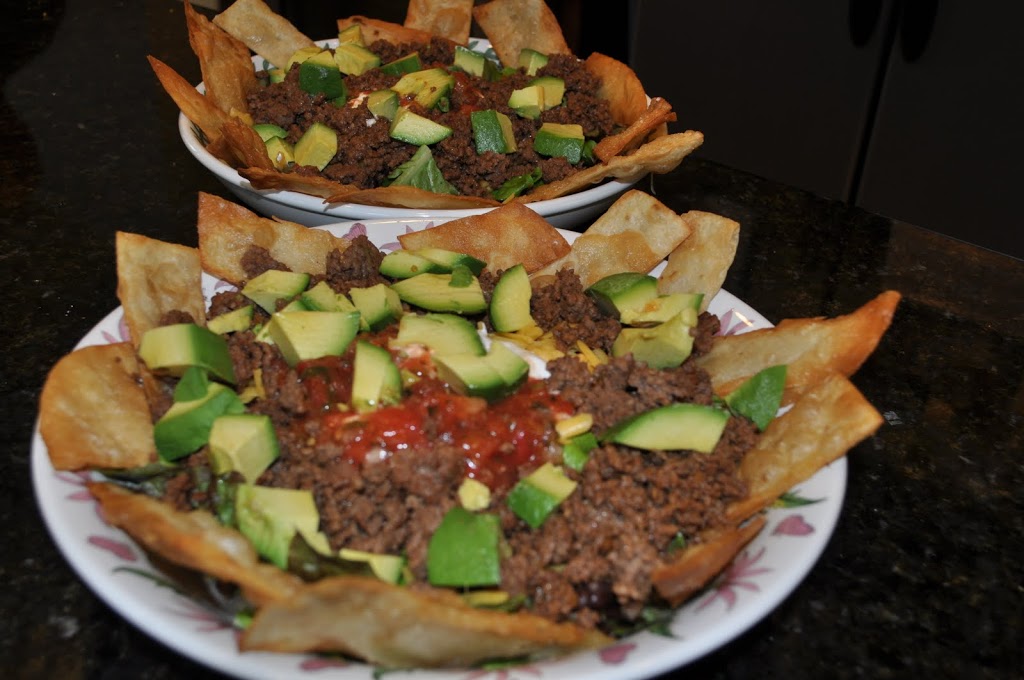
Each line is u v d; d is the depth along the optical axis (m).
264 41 0.88
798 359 0.54
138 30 1.03
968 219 1.15
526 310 0.57
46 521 0.46
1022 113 1.07
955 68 1.09
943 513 0.55
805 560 0.45
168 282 0.57
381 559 0.46
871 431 0.48
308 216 0.69
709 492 0.49
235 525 0.48
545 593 0.46
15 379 0.60
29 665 0.46
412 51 0.89
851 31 1.13
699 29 1.26
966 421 0.60
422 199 0.68
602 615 0.46
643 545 0.47
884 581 0.51
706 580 0.45
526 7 0.91
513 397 0.52
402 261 0.59
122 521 0.44
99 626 0.48
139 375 0.52
